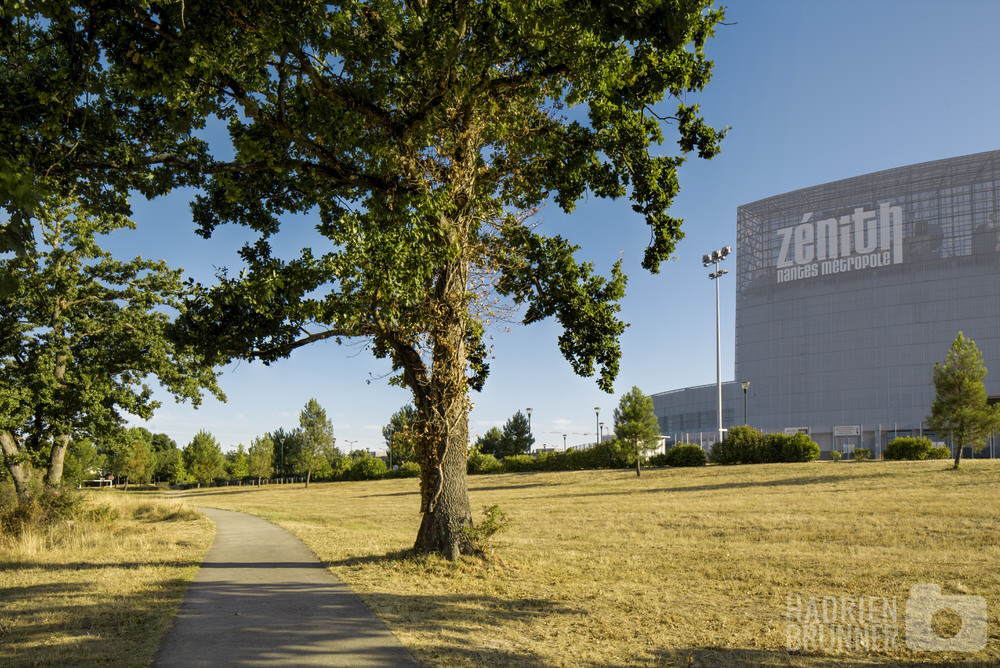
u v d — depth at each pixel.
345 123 10.91
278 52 9.62
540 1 9.20
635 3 7.76
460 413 13.46
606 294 15.63
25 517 19.86
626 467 62.41
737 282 154.75
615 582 11.48
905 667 6.62
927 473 34.09
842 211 140.00
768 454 54.25
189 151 13.14
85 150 11.27
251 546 17.09
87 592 10.41
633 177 14.88
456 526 13.12
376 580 11.35
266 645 7.07
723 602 9.68
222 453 104.38
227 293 12.11
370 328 12.94
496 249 14.98
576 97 12.15
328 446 80.31
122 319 27.91
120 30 9.11
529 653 6.98
